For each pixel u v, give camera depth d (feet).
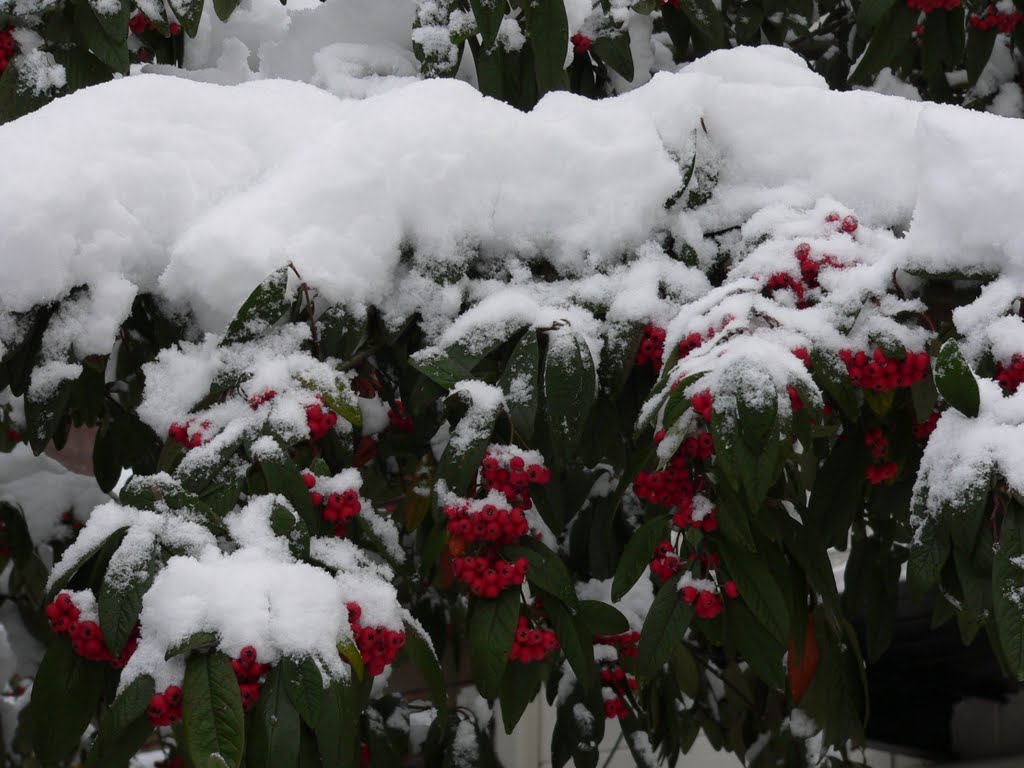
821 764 9.58
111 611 4.44
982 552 4.54
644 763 8.85
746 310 4.91
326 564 4.85
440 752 8.48
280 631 4.31
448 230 5.60
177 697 4.26
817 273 5.23
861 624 12.21
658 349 5.50
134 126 5.70
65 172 5.28
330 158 5.56
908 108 5.79
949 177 4.98
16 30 6.68
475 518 4.98
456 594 8.14
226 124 5.97
